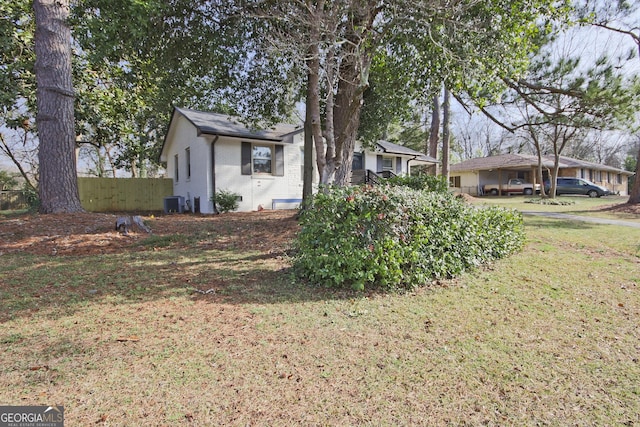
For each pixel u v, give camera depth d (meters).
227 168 12.89
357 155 17.58
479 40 6.41
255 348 2.63
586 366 2.43
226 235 7.40
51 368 2.30
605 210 12.98
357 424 1.86
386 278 3.94
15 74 10.67
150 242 6.52
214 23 7.35
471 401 2.05
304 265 4.37
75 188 8.53
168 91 8.43
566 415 1.93
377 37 6.38
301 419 1.88
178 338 2.76
